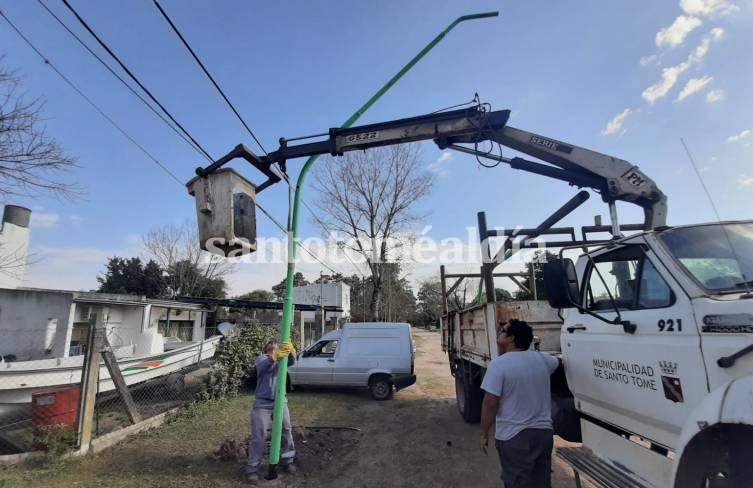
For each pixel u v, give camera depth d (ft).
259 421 17.71
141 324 62.54
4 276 53.62
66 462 18.93
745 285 8.50
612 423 11.19
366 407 32.40
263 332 40.60
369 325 38.63
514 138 19.08
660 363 9.11
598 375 11.56
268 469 18.01
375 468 18.97
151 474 17.94
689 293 8.73
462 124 19.51
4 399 26.17
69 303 49.14
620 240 11.37
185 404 29.96
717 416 7.00
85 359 21.11
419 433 24.67
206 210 14.60
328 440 22.56
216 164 14.84
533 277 27.81
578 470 11.36
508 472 10.52
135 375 34.60
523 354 11.32
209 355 49.75
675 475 7.80
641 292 10.37
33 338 46.24
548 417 10.81
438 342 117.70
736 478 7.23
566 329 13.57
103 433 24.56
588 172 17.71
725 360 7.46
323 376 37.47
